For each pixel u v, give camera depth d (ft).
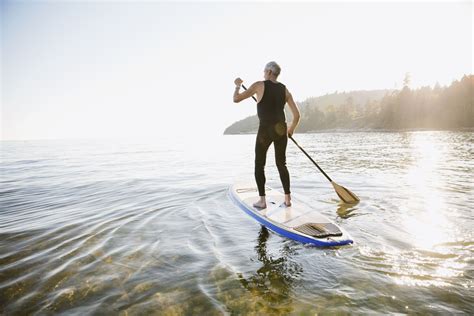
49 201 18.25
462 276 7.18
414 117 280.10
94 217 13.67
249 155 57.82
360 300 6.31
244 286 7.04
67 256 9.11
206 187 20.85
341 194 15.38
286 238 10.31
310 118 417.49
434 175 22.75
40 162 50.29
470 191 16.58
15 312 6.27
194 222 12.40
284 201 13.85
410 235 10.04
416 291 6.59
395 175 23.44
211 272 7.80
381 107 322.14
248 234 10.82
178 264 8.36
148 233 11.12
